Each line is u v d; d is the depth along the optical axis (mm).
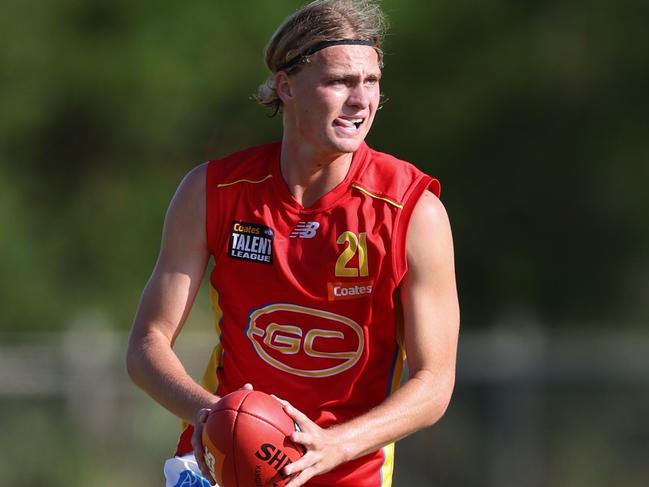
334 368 13703
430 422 13234
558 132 79438
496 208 80312
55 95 74312
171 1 74000
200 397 13062
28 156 76438
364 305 13539
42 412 42312
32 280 72250
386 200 13562
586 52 77625
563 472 41750
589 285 79500
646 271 79625
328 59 13203
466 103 78500
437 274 13562
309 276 13523
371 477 14250
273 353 13766
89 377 43062
